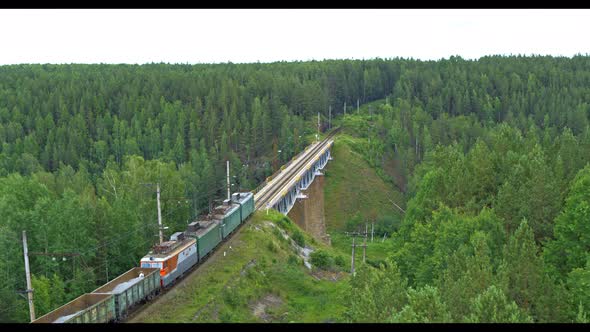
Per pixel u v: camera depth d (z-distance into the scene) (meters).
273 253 70.44
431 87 198.62
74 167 128.62
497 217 58.31
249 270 61.41
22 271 52.59
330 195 129.38
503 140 95.25
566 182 69.56
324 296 61.25
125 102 149.75
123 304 44.44
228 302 53.94
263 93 169.12
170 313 47.88
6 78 169.00
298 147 147.12
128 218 62.59
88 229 58.06
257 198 93.50
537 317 38.34
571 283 42.66
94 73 183.50
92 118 145.00
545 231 57.62
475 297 36.53
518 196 61.91
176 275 53.78
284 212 97.00
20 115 141.38
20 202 64.44
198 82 164.62
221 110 154.50
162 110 149.38
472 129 157.12
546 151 94.44
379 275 44.88
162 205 76.81
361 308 38.56
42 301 48.19
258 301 57.34
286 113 159.12
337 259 78.31
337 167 138.38
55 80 167.88
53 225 56.09
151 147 136.25
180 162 130.75
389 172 143.25
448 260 44.72
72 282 52.56
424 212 72.38
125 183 81.50
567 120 166.75
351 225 119.88
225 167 127.50
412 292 38.06
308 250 81.44
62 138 133.50
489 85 198.00
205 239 61.19
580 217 47.47
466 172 73.44
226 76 173.12
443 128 158.25
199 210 112.25
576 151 88.56
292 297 61.16
